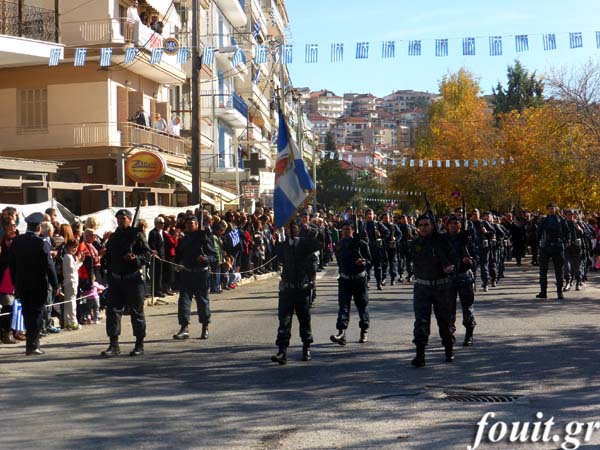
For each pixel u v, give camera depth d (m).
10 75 31.08
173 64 34.94
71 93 30.78
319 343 12.64
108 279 11.83
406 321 15.04
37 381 9.65
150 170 25.38
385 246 23.55
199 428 7.39
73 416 7.85
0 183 17.30
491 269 21.91
